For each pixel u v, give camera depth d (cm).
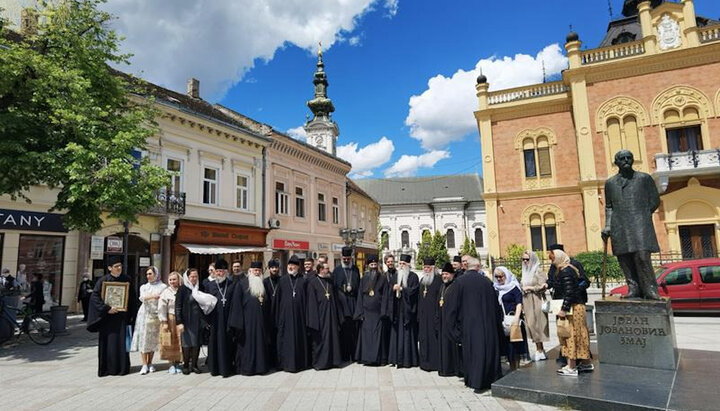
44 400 601
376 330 796
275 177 2430
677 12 2136
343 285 870
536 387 554
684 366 621
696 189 1991
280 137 2431
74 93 998
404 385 651
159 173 1196
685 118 2091
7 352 958
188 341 748
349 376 716
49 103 981
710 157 1927
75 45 1102
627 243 662
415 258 5400
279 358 763
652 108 2136
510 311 711
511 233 2372
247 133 2205
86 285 1406
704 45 2038
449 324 645
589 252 1908
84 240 1552
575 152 2308
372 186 6469
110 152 1039
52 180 1004
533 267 771
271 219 2341
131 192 1090
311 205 2744
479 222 5775
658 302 614
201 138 1989
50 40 1101
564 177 2312
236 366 748
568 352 604
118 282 757
